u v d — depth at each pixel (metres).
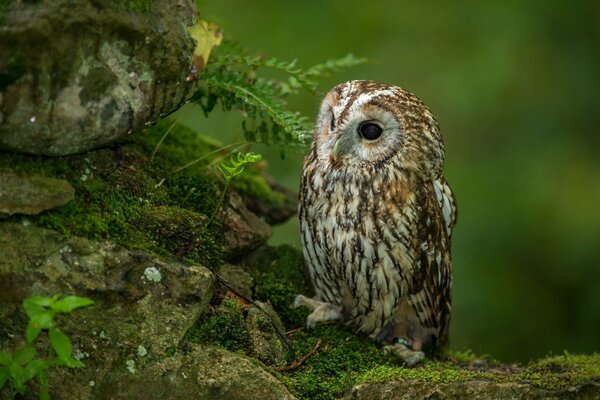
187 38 6.72
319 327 8.29
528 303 14.46
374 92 7.94
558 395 7.11
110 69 6.32
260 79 8.16
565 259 14.52
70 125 6.21
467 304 14.24
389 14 16.58
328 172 8.02
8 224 6.21
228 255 8.08
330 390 7.07
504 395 7.04
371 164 7.93
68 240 6.34
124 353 6.45
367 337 8.49
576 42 16.25
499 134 15.67
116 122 6.45
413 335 8.82
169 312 6.55
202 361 6.58
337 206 8.02
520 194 14.91
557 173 15.07
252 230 8.31
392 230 7.98
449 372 7.21
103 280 6.39
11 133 6.02
